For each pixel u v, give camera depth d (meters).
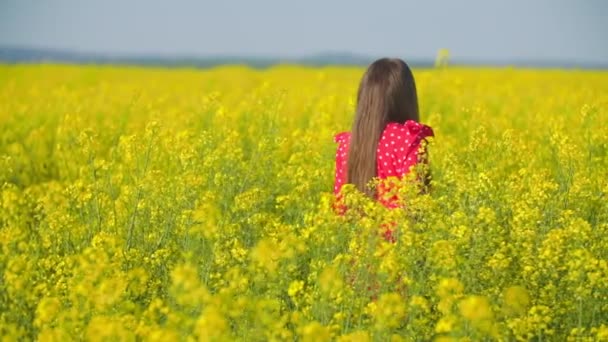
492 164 11.73
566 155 11.73
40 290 7.84
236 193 11.50
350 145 8.88
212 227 8.38
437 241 7.70
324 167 12.66
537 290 8.05
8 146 16.70
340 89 30.08
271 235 9.04
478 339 6.55
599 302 7.57
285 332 6.79
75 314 6.95
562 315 7.73
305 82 37.69
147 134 12.04
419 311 7.16
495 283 7.80
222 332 6.11
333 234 8.37
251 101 18.84
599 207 10.09
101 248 8.26
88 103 23.16
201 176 11.59
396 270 7.29
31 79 40.72
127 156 12.66
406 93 8.76
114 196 11.39
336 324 7.16
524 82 37.31
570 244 8.38
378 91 8.73
